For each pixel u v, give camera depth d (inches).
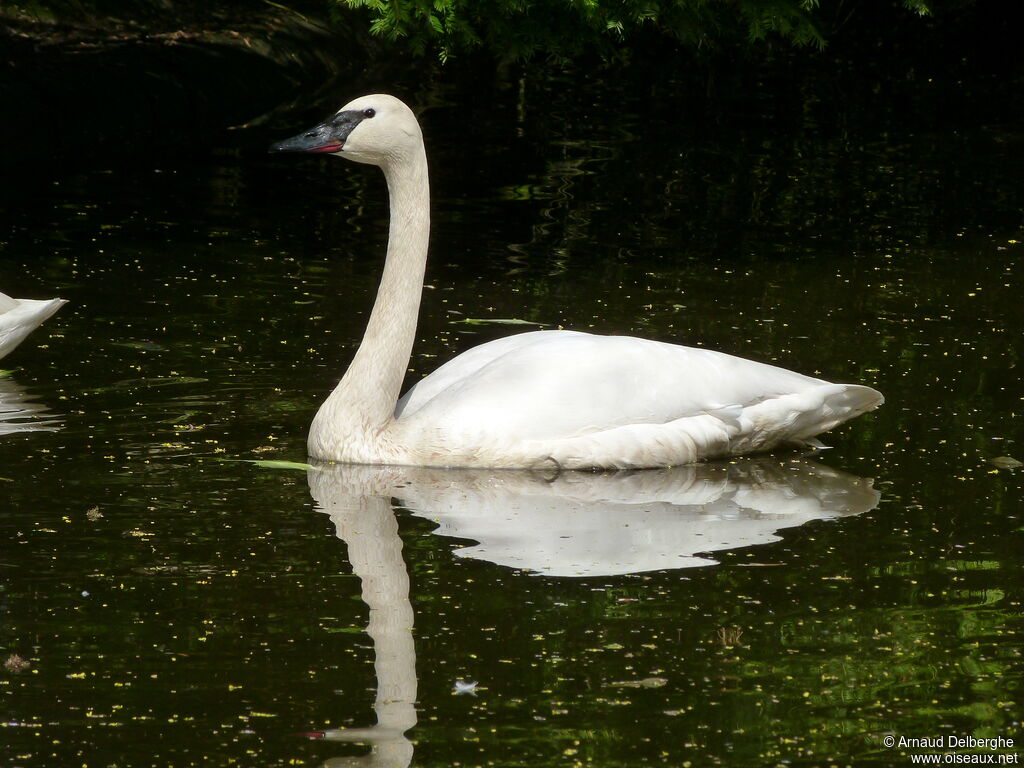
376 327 493.4
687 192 944.3
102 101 1023.0
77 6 1111.6
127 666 347.9
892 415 538.3
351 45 1268.5
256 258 753.0
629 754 314.8
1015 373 587.8
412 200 497.7
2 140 948.6
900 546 423.2
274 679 343.3
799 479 478.9
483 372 494.0
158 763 308.5
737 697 338.3
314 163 984.9
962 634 369.7
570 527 435.5
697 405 493.0
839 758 314.8
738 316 673.6
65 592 385.1
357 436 485.4
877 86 1362.0
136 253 753.0
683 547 421.4
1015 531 434.0
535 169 999.0
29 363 579.2
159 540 418.9
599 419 484.4
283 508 445.4
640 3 1104.8
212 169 950.4
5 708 328.2
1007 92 1339.8
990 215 899.4
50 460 478.6
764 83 1363.2
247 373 573.9
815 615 379.6
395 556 411.5
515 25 1107.9
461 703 334.0
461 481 472.1
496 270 751.1
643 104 1251.8
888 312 682.2
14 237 770.2
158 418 522.0
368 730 322.3
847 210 905.5
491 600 385.1
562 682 344.5
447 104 1208.2
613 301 697.0
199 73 1097.4
